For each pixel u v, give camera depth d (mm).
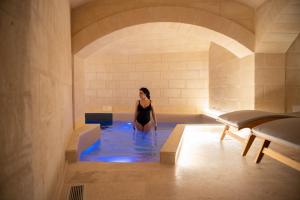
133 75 9547
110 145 5195
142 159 4105
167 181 2625
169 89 9328
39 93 1661
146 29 6016
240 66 6297
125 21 5512
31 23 1467
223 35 5562
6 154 1054
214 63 8336
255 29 5523
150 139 5773
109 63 9688
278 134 2689
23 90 1290
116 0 5504
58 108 2693
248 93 5855
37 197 1530
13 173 1129
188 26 5688
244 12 5547
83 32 5438
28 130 1359
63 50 3408
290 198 2230
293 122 2805
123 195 2264
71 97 4727
